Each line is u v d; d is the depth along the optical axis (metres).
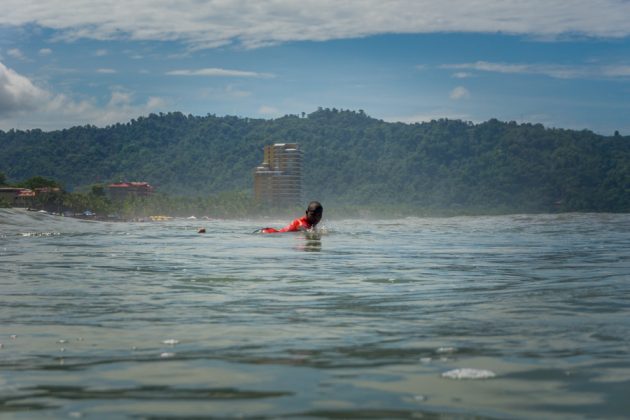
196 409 3.19
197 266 11.02
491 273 9.91
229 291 7.80
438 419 3.02
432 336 5.00
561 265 11.24
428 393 3.45
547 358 4.23
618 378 3.73
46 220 34.84
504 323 5.53
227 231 30.45
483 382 3.66
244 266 11.07
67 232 25.69
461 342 4.76
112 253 14.22
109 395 3.44
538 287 8.09
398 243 17.95
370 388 3.55
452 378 3.75
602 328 5.27
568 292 7.56
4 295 7.42
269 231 24.30
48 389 3.56
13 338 4.96
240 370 3.96
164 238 21.19
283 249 15.38
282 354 4.39
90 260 12.34
